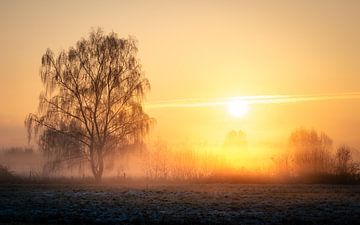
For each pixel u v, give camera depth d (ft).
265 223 97.60
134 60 193.98
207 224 97.25
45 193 141.59
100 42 192.34
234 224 96.89
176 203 121.49
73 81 188.24
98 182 181.47
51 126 186.29
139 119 188.55
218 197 133.08
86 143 186.70
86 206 116.67
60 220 100.89
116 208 113.80
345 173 180.86
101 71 190.08
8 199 128.57
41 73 187.52
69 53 189.98
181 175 189.57
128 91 190.60
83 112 186.91
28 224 97.40
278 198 130.82
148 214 106.42
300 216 103.55
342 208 112.98
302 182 180.86
